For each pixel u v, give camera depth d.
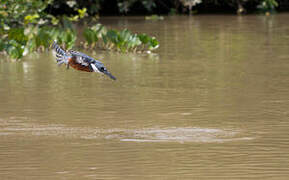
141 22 33.12
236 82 15.98
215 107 13.20
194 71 17.80
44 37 22.06
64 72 17.94
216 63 19.19
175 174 8.91
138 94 14.68
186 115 12.54
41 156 9.89
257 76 16.80
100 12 39.47
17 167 9.34
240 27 29.94
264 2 38.06
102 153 10.00
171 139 10.78
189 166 9.28
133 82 16.25
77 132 11.34
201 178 8.73
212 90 15.02
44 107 13.38
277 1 41.16
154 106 13.38
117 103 13.72
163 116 12.48
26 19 22.52
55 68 18.66
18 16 23.05
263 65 18.62
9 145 10.52
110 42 23.47
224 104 13.48
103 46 23.47
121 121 12.10
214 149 10.13
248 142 10.52
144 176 8.84
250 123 11.83
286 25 30.56
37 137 11.01
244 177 8.75
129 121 12.12
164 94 14.62
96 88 15.49
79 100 14.07
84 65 6.57
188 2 36.97
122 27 30.30
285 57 20.12
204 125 11.73
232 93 14.61
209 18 35.34
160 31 28.52
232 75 17.02
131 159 9.66
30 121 12.16
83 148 10.30
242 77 16.67
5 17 22.45
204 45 23.45
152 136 10.99
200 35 26.77
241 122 11.91
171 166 9.28
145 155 9.87
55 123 12.00
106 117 12.43
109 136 11.03
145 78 16.81
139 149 10.20
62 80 16.64
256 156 9.72
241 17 35.81
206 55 20.95
